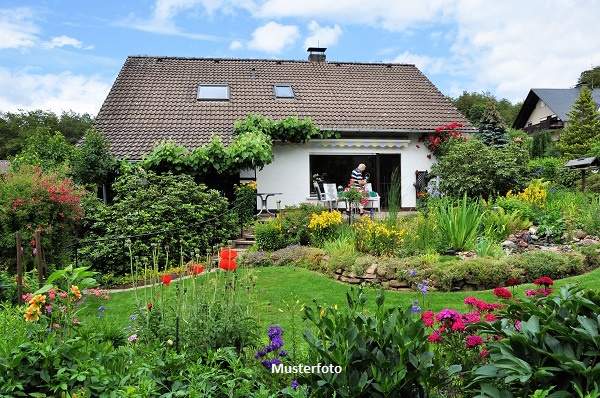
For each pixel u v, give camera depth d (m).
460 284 8.91
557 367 3.09
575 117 32.50
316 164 18.75
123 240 11.32
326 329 3.50
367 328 3.44
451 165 16.23
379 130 18.27
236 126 17.34
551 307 3.61
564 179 18.73
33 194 10.17
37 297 4.12
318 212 12.80
